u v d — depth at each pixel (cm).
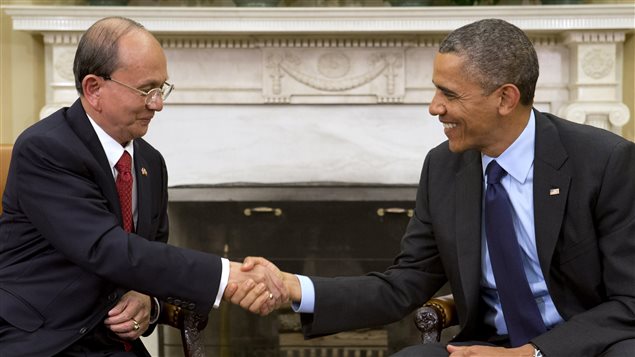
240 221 425
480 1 427
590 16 402
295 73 424
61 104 412
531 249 235
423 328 250
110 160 240
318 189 423
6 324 230
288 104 430
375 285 251
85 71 232
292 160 430
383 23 402
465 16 401
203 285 236
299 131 430
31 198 230
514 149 232
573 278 229
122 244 228
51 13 403
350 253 422
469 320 238
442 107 227
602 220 227
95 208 230
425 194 256
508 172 233
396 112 429
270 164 432
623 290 222
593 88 415
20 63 429
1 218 242
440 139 429
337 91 425
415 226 258
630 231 224
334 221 423
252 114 431
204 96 428
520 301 233
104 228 229
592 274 228
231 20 403
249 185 430
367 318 249
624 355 212
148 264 229
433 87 426
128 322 237
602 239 227
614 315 219
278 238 424
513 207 235
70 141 233
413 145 429
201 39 423
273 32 409
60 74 416
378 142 429
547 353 216
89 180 235
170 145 432
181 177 431
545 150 231
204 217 425
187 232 426
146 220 247
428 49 425
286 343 428
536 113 237
